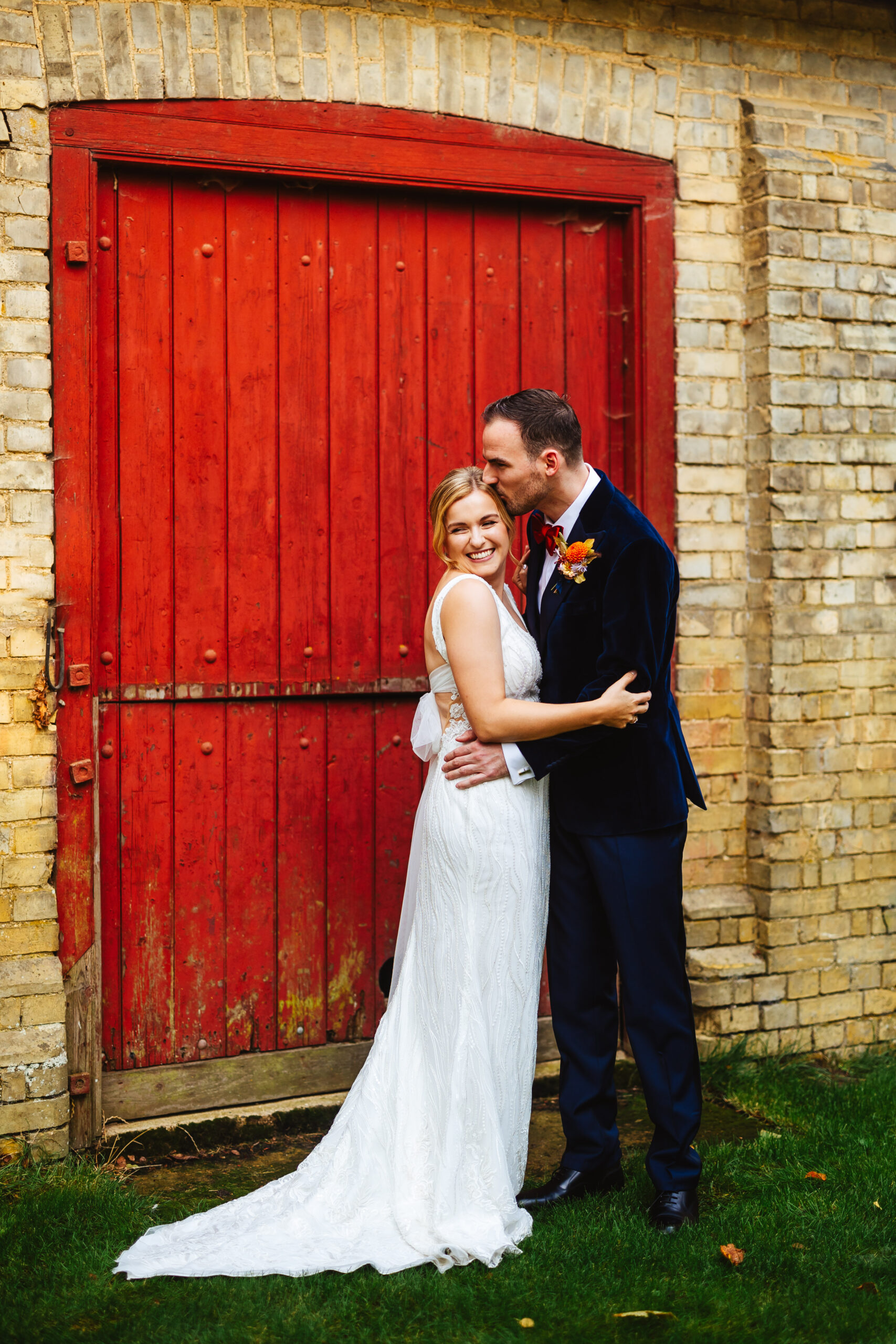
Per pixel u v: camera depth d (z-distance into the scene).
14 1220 2.75
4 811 3.13
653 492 3.88
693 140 3.89
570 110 3.74
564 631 2.82
